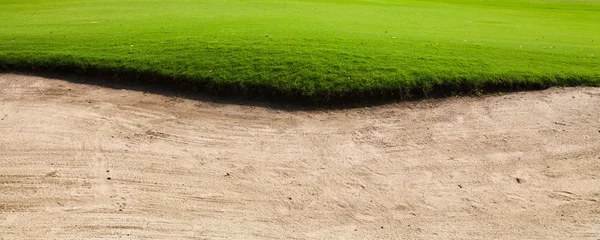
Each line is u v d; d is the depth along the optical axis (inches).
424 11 877.2
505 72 388.5
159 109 345.7
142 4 775.1
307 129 318.3
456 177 264.5
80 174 262.4
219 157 283.4
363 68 386.6
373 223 227.5
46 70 408.8
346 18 689.6
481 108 346.9
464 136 308.7
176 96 367.6
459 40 515.8
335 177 264.5
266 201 243.4
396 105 352.8
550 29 681.0
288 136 309.0
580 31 666.8
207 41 456.4
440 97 364.5
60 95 366.9
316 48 435.5
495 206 239.5
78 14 658.2
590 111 338.6
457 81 370.3
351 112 343.0
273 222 227.9
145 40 467.5
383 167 274.2
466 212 235.0
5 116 329.7
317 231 221.9
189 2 816.3
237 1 858.8
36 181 254.8
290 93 355.3
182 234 217.9
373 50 439.5
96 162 274.8
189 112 341.4
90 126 318.0
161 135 308.8
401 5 985.5
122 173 264.5
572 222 227.0
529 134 310.0
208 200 243.4
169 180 259.3
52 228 219.0
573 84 384.8
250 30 522.0
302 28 548.7
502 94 370.6
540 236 217.6
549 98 360.8
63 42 465.1
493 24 720.3
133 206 236.7
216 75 375.6
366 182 259.8
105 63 402.3
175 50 429.7
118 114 337.1
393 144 299.3
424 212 235.1
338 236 218.5
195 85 372.2
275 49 428.8
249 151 290.4
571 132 311.3
